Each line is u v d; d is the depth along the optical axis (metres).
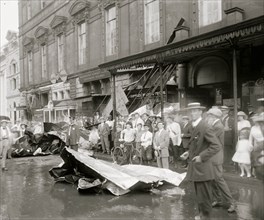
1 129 11.20
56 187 8.02
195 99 14.24
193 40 9.12
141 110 13.26
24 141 15.86
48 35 28.00
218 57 13.15
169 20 15.70
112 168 7.97
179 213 5.61
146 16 17.48
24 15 33.00
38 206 6.30
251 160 7.48
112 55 19.83
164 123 10.26
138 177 7.40
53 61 27.23
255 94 11.20
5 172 10.62
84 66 22.69
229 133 9.16
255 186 7.20
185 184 7.93
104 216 5.55
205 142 4.79
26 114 32.22
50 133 16.08
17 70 36.00
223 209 5.61
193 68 14.34
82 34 23.31
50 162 13.00
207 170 4.68
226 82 13.06
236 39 8.45
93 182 7.36
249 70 12.01
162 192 7.20
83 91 22.25
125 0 18.55
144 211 5.79
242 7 12.19
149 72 16.33
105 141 13.77
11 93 37.59
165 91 15.22
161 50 10.28
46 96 29.00
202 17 14.20
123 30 18.81
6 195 7.27
